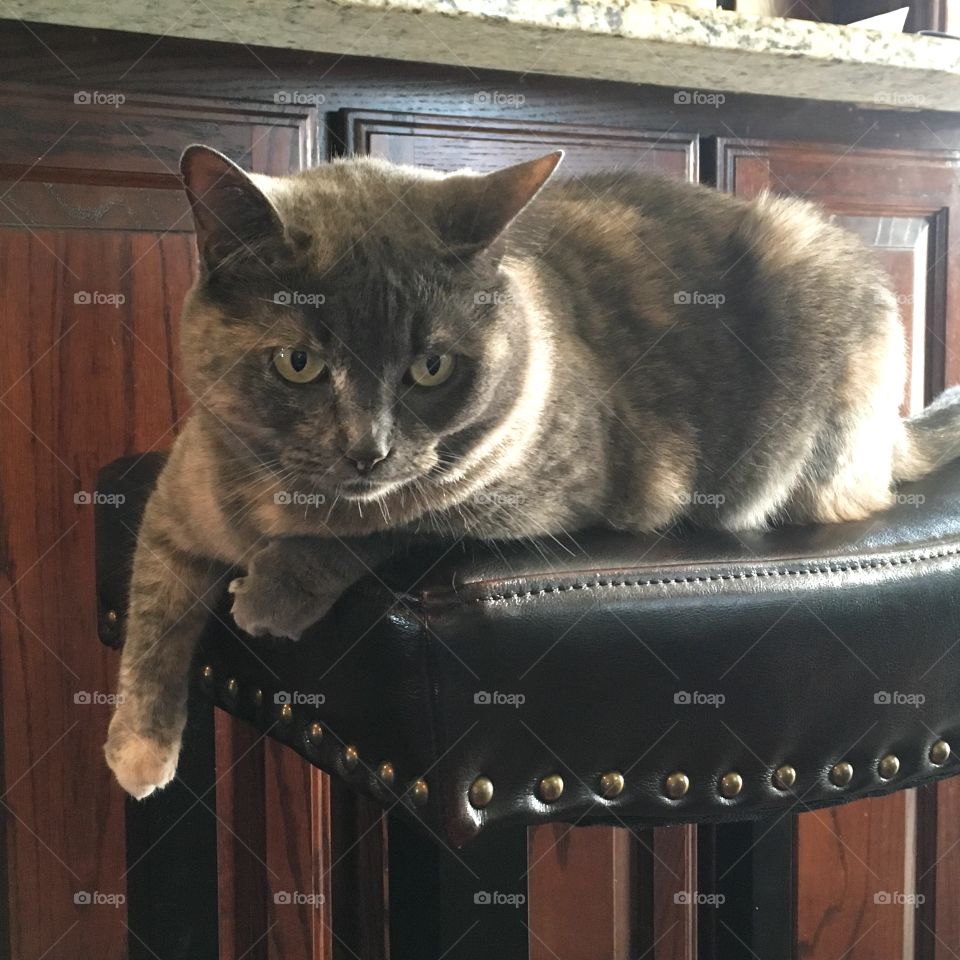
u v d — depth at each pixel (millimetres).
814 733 704
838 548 750
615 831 1485
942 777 770
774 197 1222
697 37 1159
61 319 1171
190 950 1235
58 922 1285
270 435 826
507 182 842
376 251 805
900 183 1499
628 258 1092
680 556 715
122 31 1107
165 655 924
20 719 1237
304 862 1397
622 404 976
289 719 751
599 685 643
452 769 618
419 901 774
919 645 727
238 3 1010
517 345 880
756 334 1069
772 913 1057
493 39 1130
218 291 824
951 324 1540
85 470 1210
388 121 1221
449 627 613
